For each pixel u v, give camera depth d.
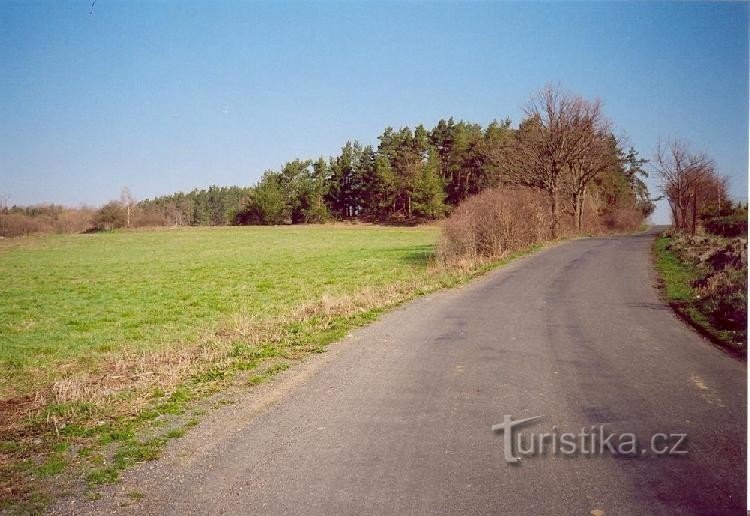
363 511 4.00
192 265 33.78
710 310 10.59
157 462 5.00
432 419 5.77
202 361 8.70
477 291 14.74
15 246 57.06
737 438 5.05
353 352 8.79
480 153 85.31
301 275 25.55
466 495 4.17
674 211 41.78
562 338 9.19
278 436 5.47
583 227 49.44
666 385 6.59
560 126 40.97
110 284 24.75
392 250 40.34
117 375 8.52
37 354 11.12
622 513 3.87
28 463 5.08
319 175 104.81
